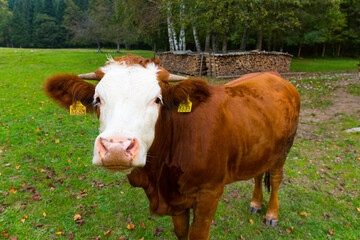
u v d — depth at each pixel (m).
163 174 2.36
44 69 17.44
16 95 9.91
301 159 5.52
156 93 1.88
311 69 20.33
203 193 2.38
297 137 6.64
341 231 3.52
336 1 19.09
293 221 3.72
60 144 5.92
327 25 24.67
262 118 2.82
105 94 1.81
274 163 3.24
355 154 5.68
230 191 4.45
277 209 3.64
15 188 4.24
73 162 5.17
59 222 3.57
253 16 14.05
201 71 15.51
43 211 3.77
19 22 68.62
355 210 3.96
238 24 15.92
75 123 7.33
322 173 4.99
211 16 14.01
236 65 15.36
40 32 68.25
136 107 1.75
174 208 2.51
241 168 2.77
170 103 2.15
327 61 29.81
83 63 21.50
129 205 4.01
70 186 4.43
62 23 67.00
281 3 15.48
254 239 3.38
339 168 5.16
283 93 3.31
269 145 2.90
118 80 1.83
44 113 7.98
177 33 25.55
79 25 42.81
